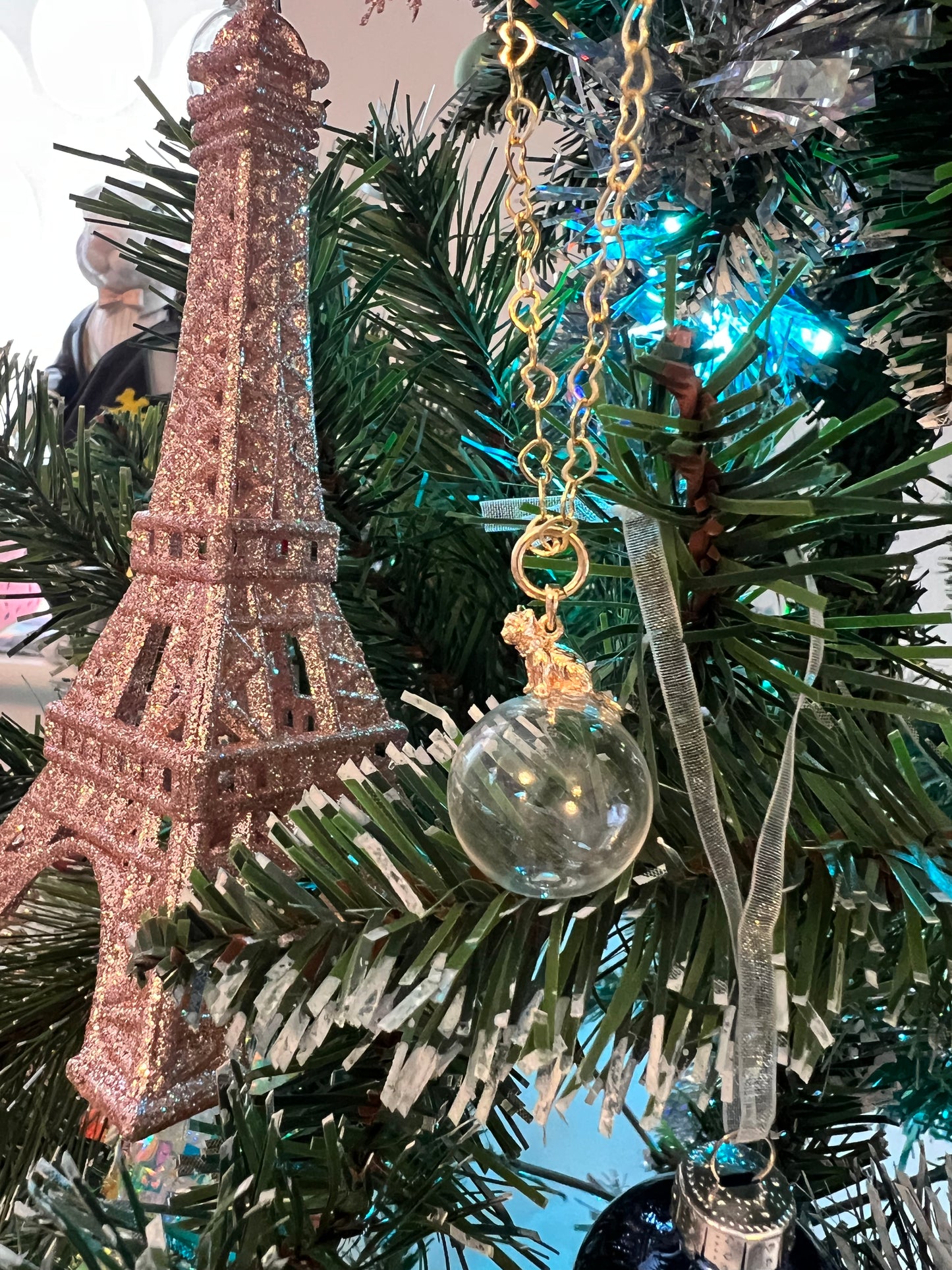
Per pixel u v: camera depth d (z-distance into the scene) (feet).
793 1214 0.80
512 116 0.82
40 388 1.82
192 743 1.29
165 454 1.54
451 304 1.67
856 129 0.93
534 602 1.48
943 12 0.84
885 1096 1.14
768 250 1.07
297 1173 0.97
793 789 0.90
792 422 0.77
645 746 0.88
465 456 1.61
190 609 1.42
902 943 0.97
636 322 1.17
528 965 0.84
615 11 1.13
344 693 1.46
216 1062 1.15
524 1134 1.70
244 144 1.45
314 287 1.69
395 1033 0.97
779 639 0.97
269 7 1.44
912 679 1.34
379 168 1.53
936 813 0.85
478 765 0.74
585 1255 0.89
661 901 0.87
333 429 1.66
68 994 1.54
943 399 0.91
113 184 1.67
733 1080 0.75
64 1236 0.81
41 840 1.52
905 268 0.96
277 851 1.32
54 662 3.12
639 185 0.99
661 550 0.81
